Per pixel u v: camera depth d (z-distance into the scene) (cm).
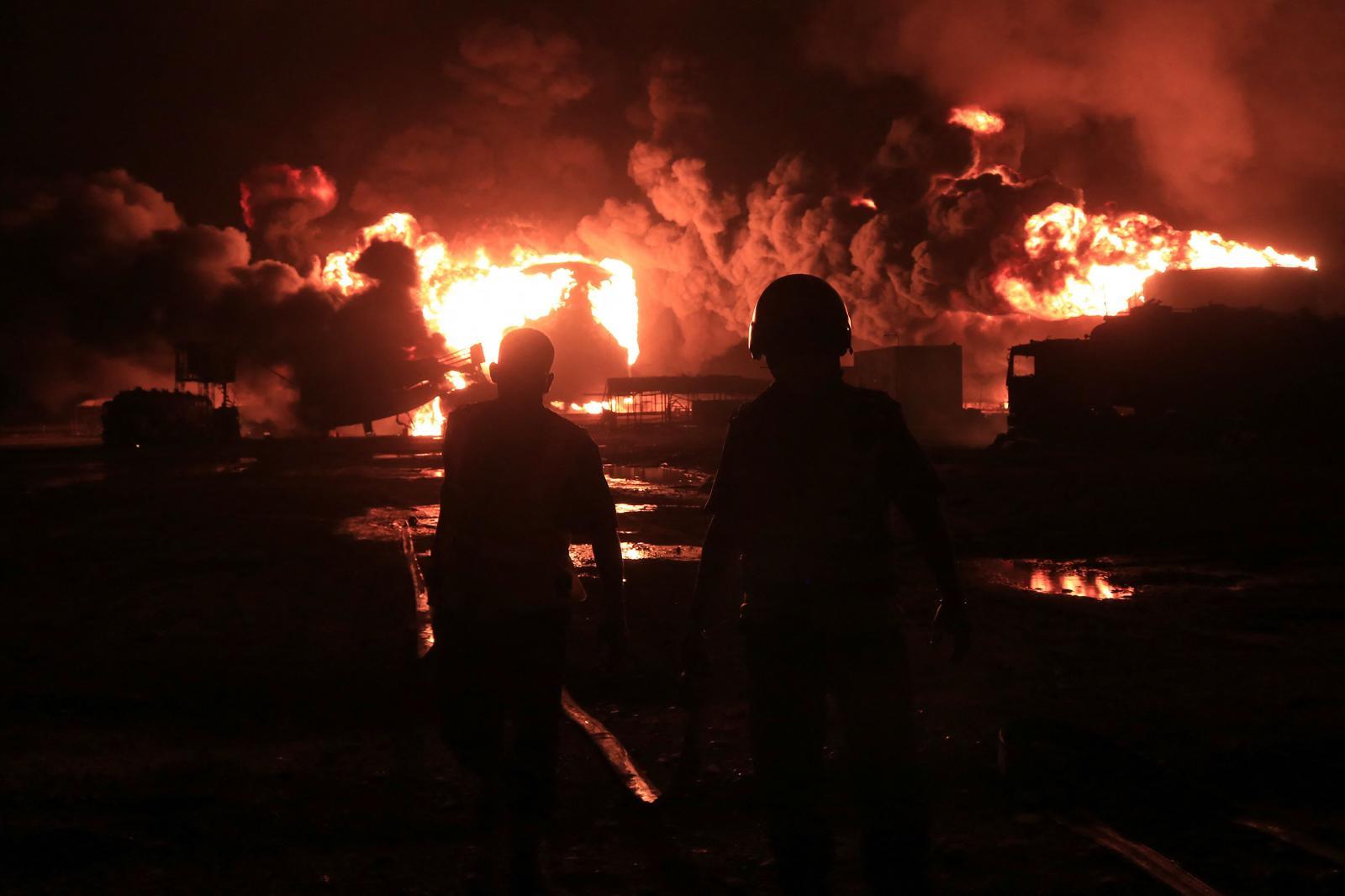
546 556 387
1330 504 1998
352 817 460
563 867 405
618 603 399
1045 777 489
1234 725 602
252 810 468
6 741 586
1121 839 423
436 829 446
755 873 397
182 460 4166
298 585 1197
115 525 1888
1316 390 3544
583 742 584
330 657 809
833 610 312
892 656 316
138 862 408
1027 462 3198
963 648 328
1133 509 1981
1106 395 3944
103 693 694
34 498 2464
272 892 382
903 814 312
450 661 388
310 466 3666
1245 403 3647
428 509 2170
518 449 389
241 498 2470
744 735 591
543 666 385
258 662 793
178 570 1327
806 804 317
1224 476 2634
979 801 480
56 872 398
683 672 347
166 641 878
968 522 1817
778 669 317
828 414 321
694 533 1722
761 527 322
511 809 381
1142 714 626
